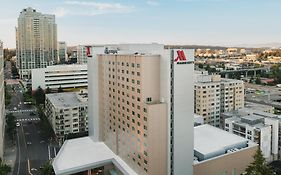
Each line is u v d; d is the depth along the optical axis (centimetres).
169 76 9225
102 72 12562
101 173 11712
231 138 13088
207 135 13488
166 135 9575
